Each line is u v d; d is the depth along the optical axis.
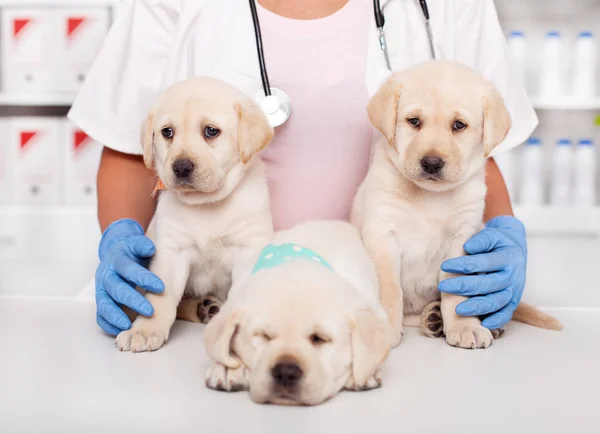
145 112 2.10
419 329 1.81
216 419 1.09
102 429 1.03
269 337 1.23
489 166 2.13
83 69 3.66
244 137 1.68
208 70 2.05
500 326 1.64
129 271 1.60
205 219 1.74
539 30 4.14
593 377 1.30
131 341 1.50
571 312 1.94
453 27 2.14
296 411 1.14
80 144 3.77
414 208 1.75
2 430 1.03
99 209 2.04
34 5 3.63
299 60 2.01
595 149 4.20
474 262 1.66
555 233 4.03
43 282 3.46
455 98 1.68
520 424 1.05
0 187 3.82
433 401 1.17
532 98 3.86
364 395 1.21
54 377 1.28
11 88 3.69
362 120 2.01
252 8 1.98
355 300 1.30
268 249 1.48
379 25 2.01
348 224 1.81
